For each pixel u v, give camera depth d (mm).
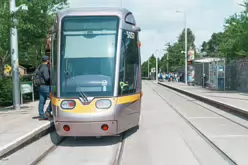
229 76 30828
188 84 45625
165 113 15211
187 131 10594
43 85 11625
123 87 9102
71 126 8492
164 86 48469
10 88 17844
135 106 9844
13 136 8914
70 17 9344
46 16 17203
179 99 23703
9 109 15492
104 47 9125
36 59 22547
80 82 8867
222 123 12086
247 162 6965
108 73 8945
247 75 26500
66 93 8828
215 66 30812
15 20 13922
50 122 11125
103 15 9312
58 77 9023
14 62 15406
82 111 8484
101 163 7223
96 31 9219
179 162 7094
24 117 12555
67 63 9070
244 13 28375
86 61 9055
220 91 28141
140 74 10477
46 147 8773
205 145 8625
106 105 8562
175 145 8680
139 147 8570
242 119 13055
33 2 15867
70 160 7523
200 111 15938
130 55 9625
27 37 17531
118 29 9242
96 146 8852
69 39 9219
